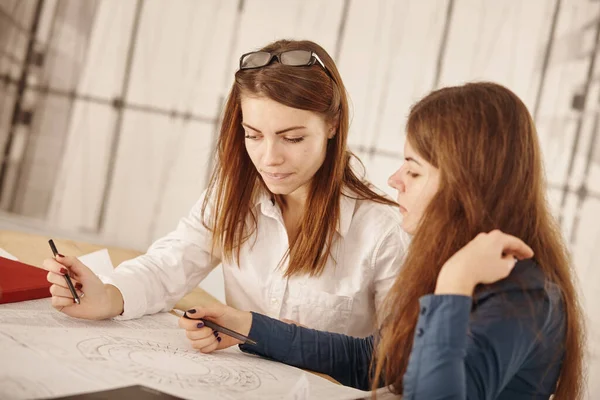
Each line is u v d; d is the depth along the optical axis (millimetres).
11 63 2957
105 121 2996
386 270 1415
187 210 3006
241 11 2938
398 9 2887
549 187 2848
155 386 872
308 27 2924
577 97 2822
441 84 2887
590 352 2717
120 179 3010
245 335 1143
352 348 1214
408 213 994
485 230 906
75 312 1143
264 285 1445
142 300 1253
